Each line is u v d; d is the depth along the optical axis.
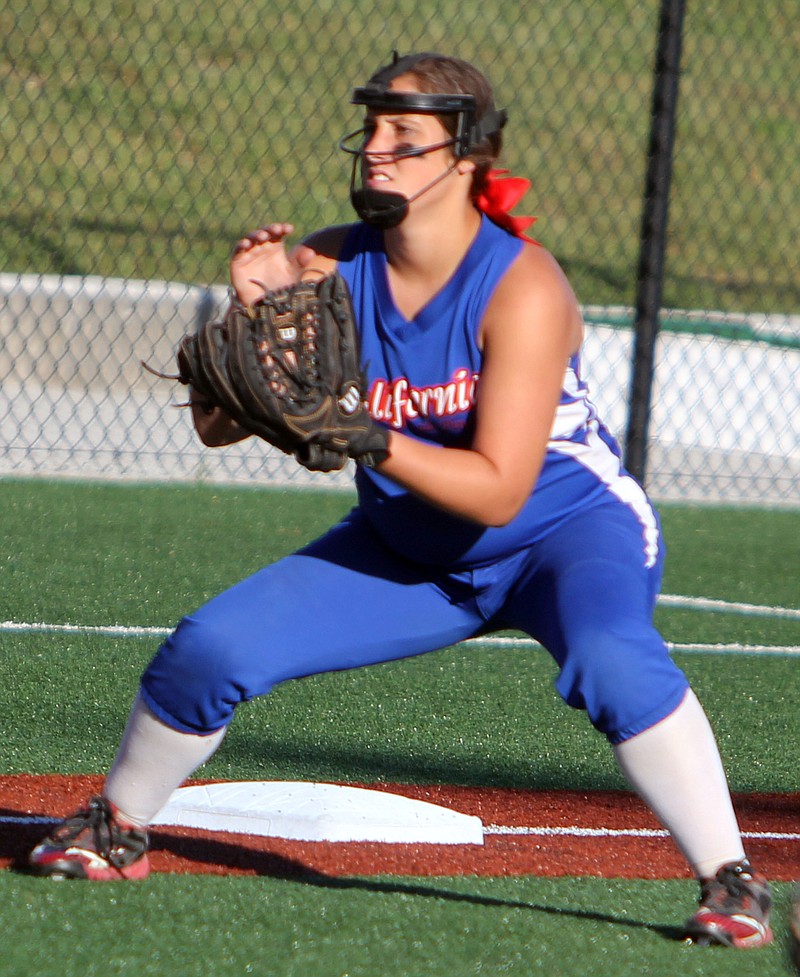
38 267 45.16
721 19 66.19
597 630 9.52
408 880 11.59
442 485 9.23
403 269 9.80
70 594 21.25
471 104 9.55
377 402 10.03
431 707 17.09
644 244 28.11
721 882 10.09
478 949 9.95
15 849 11.62
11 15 57.59
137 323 37.09
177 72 56.66
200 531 25.69
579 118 59.84
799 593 23.70
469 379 9.72
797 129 63.69
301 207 50.56
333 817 12.62
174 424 34.50
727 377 39.91
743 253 55.91
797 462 35.78
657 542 10.40
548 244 52.78
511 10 65.25
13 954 9.47
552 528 10.16
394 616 10.32
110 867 10.82
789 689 18.45
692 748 9.77
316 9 61.56
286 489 29.72
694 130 62.38
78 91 54.53
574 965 9.73
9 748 14.75
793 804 14.22
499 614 10.46
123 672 17.69
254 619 9.95
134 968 9.36
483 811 13.61
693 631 21.12
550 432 9.58
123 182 50.50
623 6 67.00
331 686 17.72
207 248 47.50
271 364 8.99
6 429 32.88
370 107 9.67
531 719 16.81
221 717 10.22
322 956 9.70
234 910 10.45
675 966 9.76
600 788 14.52
